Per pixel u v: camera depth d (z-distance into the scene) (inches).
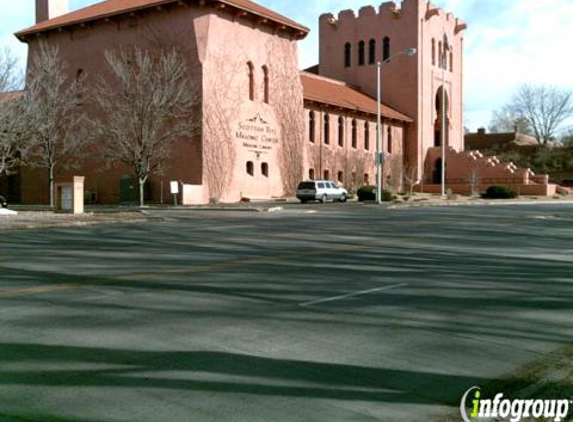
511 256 556.1
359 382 212.7
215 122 1595.7
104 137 1615.4
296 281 401.1
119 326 278.1
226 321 290.7
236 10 1649.9
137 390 199.5
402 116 2374.5
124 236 711.7
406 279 417.7
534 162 3393.2
